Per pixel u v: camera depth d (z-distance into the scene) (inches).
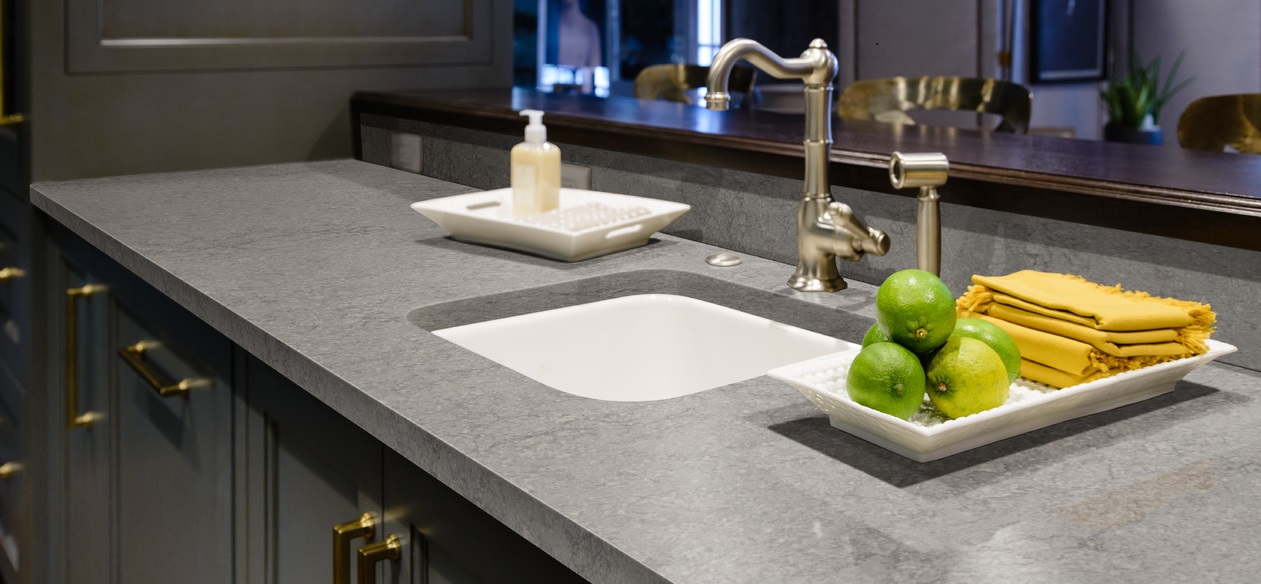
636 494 29.0
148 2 80.1
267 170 84.4
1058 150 54.1
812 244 50.9
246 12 84.3
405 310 47.1
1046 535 26.6
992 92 96.4
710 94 42.9
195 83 82.6
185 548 57.5
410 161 84.4
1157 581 24.2
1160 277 41.5
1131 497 28.8
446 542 34.2
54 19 76.4
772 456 31.7
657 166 63.7
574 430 33.6
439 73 94.0
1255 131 89.8
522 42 174.4
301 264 55.3
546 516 28.3
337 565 38.6
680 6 190.4
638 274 55.1
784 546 26.1
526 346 50.7
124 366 63.8
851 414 32.3
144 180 79.1
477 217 58.2
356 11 89.0
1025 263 45.9
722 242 60.3
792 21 205.6
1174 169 46.4
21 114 78.0
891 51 216.8
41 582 83.4
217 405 51.4
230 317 46.9
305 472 43.6
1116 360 34.8
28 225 78.3
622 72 185.8
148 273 55.9
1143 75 227.8
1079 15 238.1
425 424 33.9
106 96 79.3
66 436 77.3
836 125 68.4
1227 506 28.2
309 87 87.7
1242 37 228.5
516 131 72.2
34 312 79.0
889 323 32.5
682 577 24.6
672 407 35.9
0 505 92.8
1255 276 39.0
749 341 51.2
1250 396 36.8
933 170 41.3
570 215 59.3
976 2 221.5
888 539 26.5
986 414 31.0
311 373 40.2
